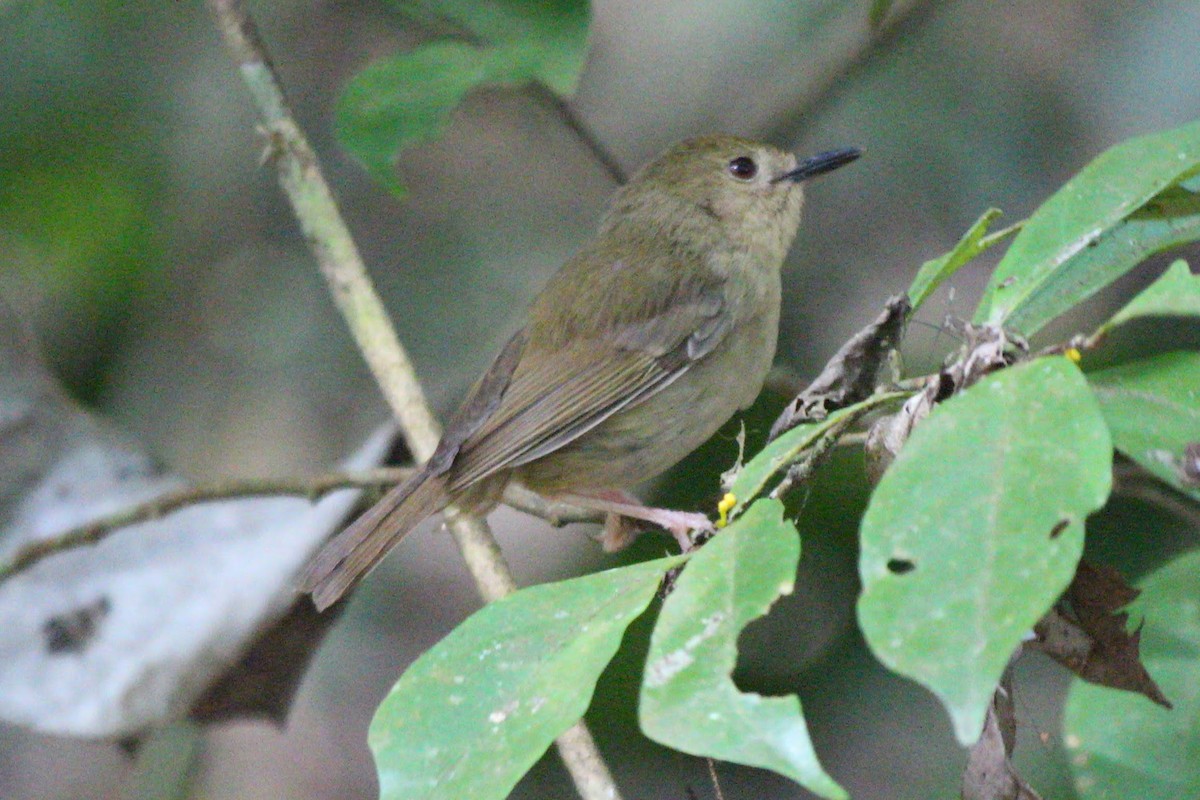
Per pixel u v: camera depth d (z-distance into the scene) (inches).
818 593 418.6
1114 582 203.2
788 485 223.1
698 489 432.1
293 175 349.1
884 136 456.1
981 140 450.9
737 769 416.2
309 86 508.1
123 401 481.4
